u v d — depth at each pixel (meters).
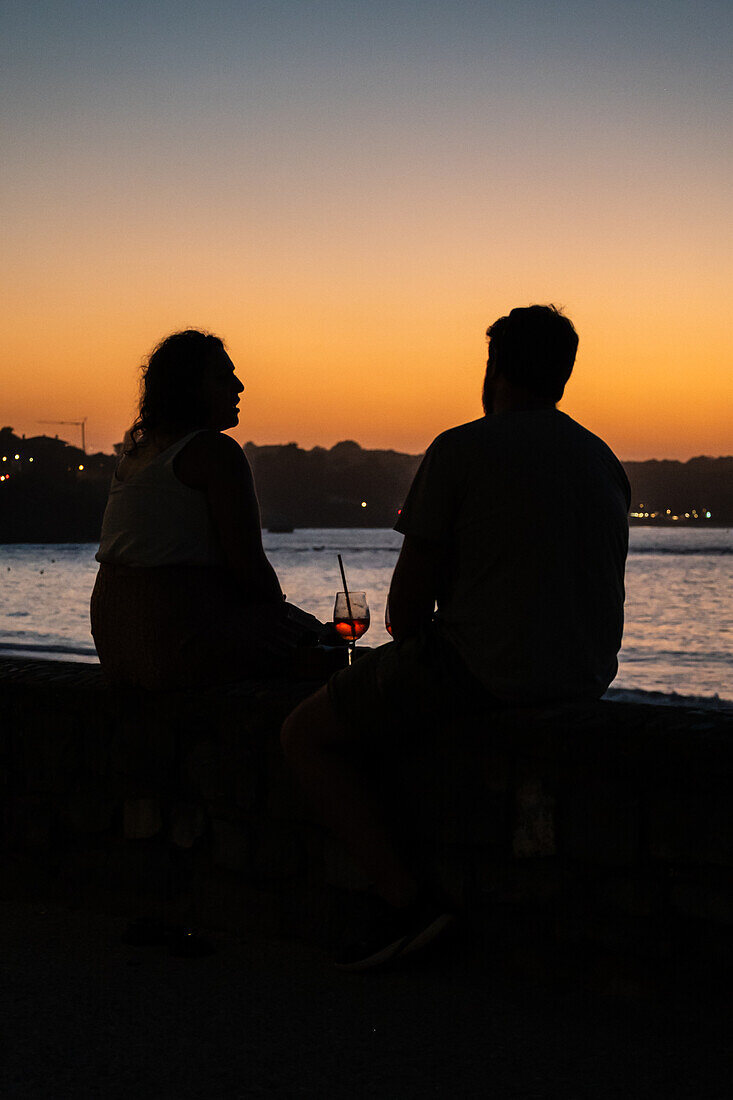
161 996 2.35
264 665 2.93
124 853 2.97
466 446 2.38
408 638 2.49
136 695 2.93
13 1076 1.95
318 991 2.39
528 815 2.41
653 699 14.96
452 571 2.46
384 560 102.00
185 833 2.88
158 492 2.87
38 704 3.10
